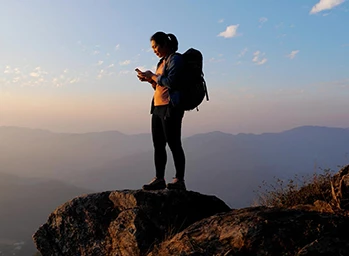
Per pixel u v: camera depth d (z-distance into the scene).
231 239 3.61
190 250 3.67
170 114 5.28
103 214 5.26
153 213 4.91
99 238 5.09
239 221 3.82
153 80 5.53
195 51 5.27
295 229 3.47
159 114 5.44
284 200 6.14
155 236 4.69
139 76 5.53
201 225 4.10
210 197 5.58
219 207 5.50
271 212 3.86
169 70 5.11
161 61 5.57
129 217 4.86
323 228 3.42
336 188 4.50
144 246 4.54
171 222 4.90
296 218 3.66
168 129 5.34
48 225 5.52
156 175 5.61
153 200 5.01
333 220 3.56
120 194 5.25
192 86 5.16
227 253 3.44
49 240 5.41
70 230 5.32
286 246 3.31
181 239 3.96
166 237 4.55
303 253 3.10
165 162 5.66
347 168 4.57
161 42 5.36
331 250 3.10
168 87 5.11
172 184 5.37
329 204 4.50
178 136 5.42
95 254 4.98
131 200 5.07
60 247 5.32
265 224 3.59
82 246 5.15
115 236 4.86
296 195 5.98
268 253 3.32
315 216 3.69
